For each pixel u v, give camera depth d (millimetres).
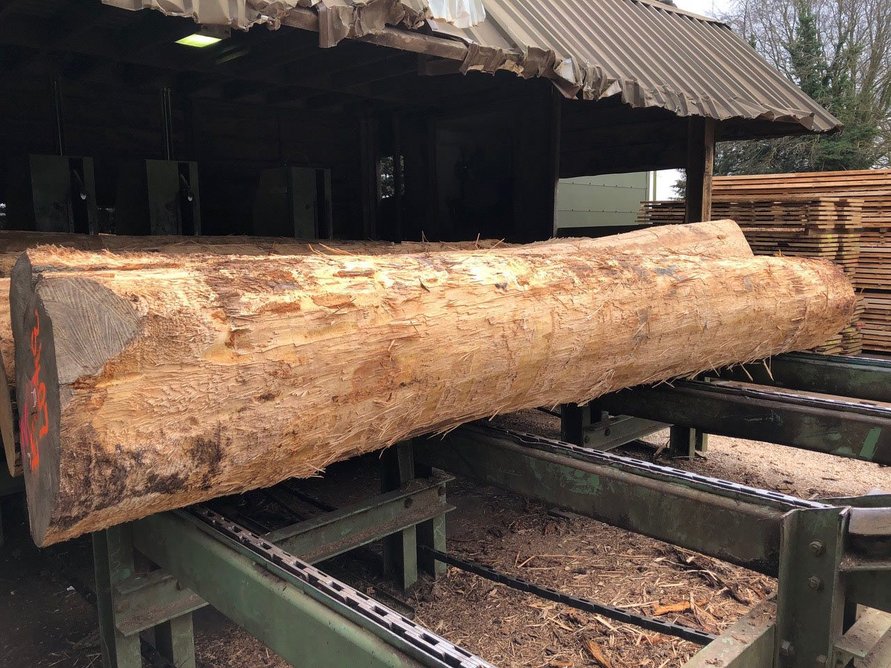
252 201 7770
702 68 6152
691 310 3266
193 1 2869
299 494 4316
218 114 7371
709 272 3443
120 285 1633
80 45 4875
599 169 7191
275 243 4805
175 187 6219
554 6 5629
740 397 3410
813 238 7422
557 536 4059
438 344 2287
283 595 1705
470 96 7246
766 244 7762
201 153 7293
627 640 3021
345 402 2080
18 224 5820
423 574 3564
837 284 4191
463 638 3049
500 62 4066
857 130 20203
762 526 1948
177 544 2150
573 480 2525
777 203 7668
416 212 8211
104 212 6801
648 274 3160
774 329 3766
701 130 6168
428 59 4406
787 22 22469
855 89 20922
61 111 6293
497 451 2836
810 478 5066
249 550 1868
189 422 1732
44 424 1632
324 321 1974
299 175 6574
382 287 2178
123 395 1602
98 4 4125
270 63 5387
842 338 7957
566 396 3004
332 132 8367
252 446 1891
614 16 6219
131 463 1637
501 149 7449
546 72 4340
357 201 8656
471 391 2496
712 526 2080
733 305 3473
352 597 1603
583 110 7270
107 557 2371
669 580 3553
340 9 3266
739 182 8352
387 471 3430
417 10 3535
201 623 3219
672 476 2230
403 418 2330
